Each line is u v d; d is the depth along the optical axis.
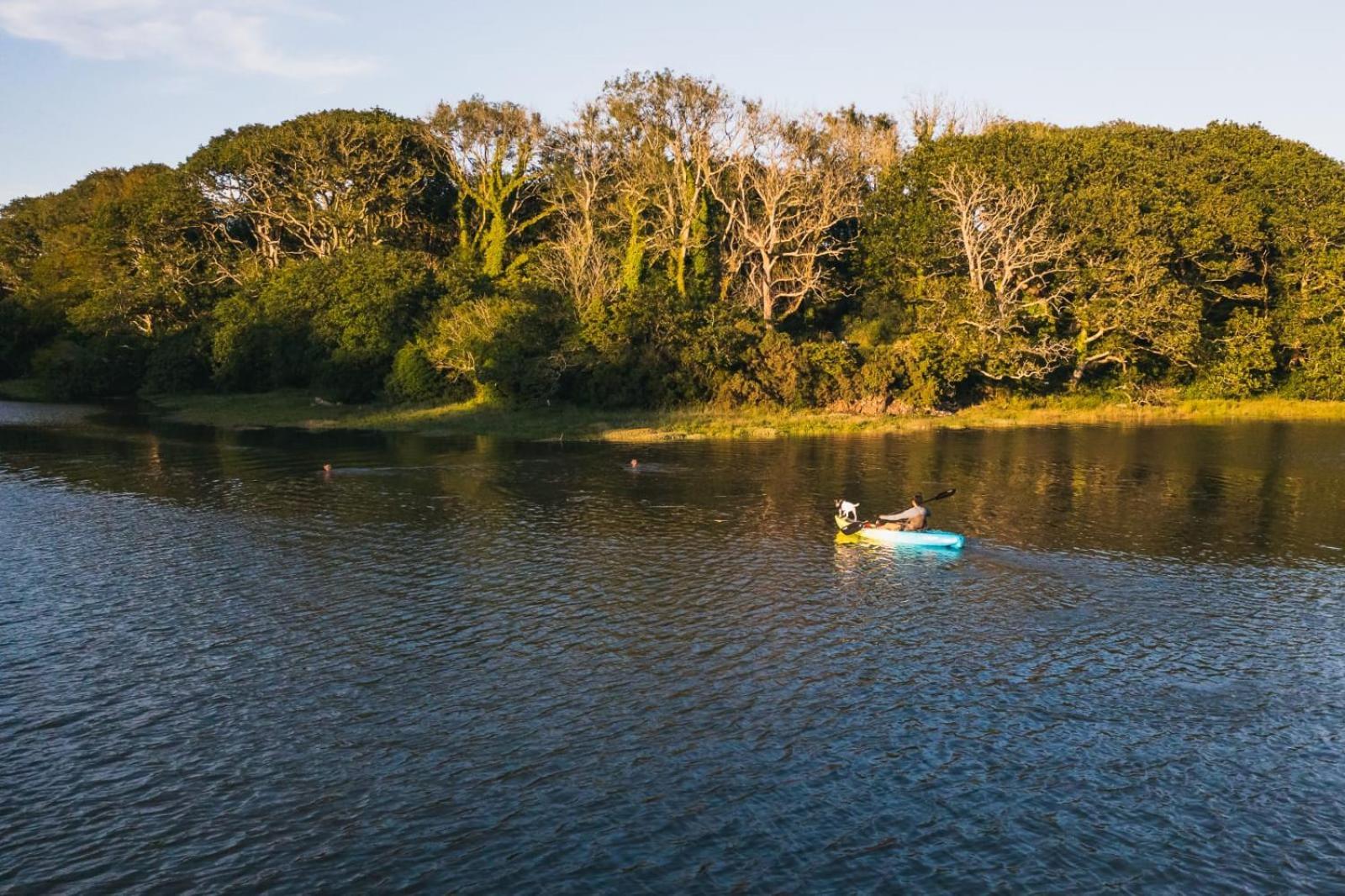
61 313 92.31
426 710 16.66
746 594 22.97
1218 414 64.00
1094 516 31.64
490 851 12.65
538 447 47.84
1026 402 65.31
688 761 14.94
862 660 18.91
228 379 75.19
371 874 12.20
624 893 11.77
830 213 73.69
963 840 12.88
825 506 33.12
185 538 28.39
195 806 13.76
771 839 12.89
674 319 61.44
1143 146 75.56
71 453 45.78
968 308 63.81
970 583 23.94
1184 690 17.56
